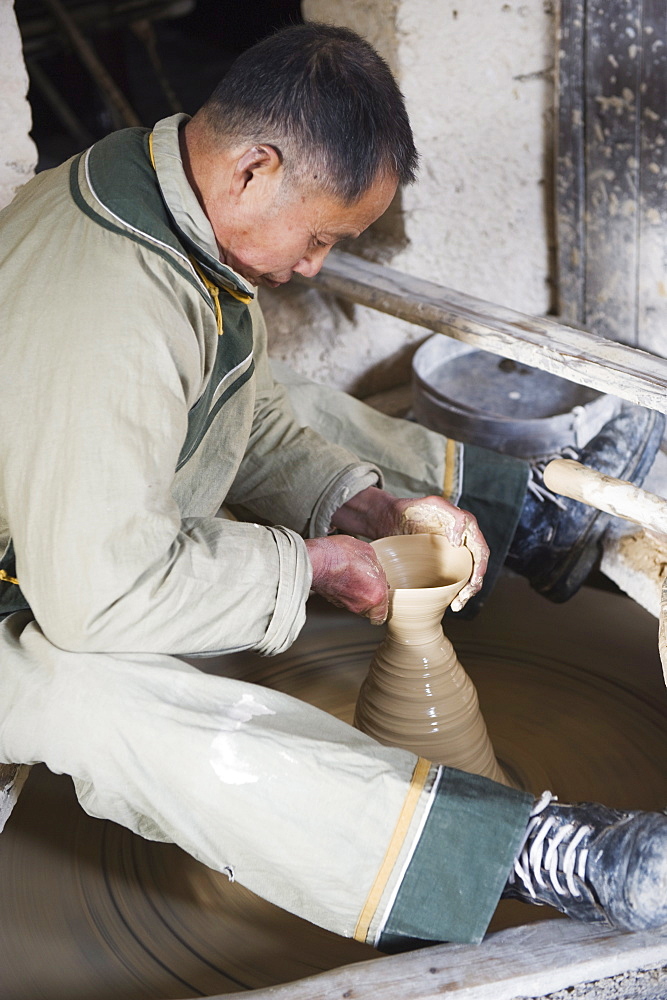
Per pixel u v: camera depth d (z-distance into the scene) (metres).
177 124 1.60
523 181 2.98
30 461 1.45
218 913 1.80
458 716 1.83
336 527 2.10
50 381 1.45
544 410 2.68
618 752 2.09
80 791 1.60
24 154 2.31
